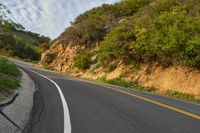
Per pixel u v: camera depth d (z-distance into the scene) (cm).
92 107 1060
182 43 2511
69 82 2111
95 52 4503
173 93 2500
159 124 827
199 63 2486
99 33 4800
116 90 1752
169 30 2656
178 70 2698
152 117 924
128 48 3428
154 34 2928
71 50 5078
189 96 2327
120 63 3541
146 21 3438
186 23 2648
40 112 925
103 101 1227
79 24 5494
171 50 2712
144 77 3033
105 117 895
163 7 3781
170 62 2878
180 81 2583
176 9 3209
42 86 1678
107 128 759
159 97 1552
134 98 1392
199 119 930
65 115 893
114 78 3334
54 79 2292
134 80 3105
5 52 8319
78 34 5147
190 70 2580
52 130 715
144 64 3183
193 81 2467
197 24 2556
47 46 6147
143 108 1095
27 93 1295
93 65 4209
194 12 3012
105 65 3819
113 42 3612
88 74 4062
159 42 2841
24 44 10331
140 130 752
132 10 5147
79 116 889
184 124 841
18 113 862
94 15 5709
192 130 773
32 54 10256
